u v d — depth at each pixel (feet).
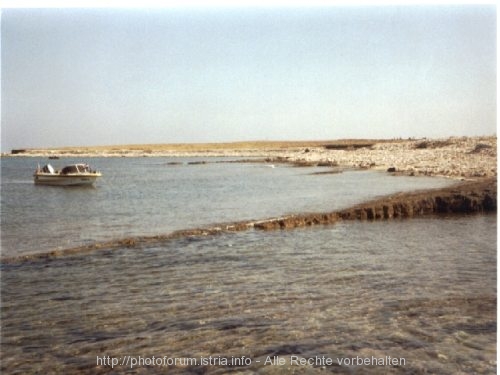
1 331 32.73
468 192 80.69
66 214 83.20
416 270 45.47
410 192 91.61
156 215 80.69
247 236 61.87
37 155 411.75
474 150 168.66
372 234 62.64
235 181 144.25
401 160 181.37
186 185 134.92
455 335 31.40
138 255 52.42
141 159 355.15
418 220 72.54
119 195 113.19
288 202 91.25
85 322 34.12
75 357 29.40
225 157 354.74
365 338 31.09
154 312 35.70
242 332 32.12
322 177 146.51
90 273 45.85
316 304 36.76
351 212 73.77
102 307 36.88
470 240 58.39
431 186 106.01
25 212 86.17
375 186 112.06
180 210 85.87
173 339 31.32
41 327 33.37
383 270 45.62
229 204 92.02
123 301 38.14
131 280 43.55
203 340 31.09
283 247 55.67
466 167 136.46
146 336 31.81
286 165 221.25
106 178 169.17
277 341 30.81
